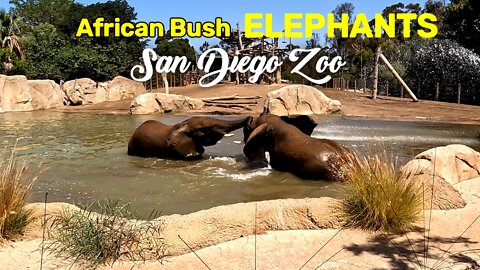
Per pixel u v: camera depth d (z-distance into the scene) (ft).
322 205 18.75
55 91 99.19
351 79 165.27
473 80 95.96
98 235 15.76
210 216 17.57
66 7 229.25
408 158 34.47
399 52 149.07
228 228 17.44
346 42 196.24
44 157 35.65
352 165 21.03
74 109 93.40
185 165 31.83
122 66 148.66
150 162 33.04
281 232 17.76
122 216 17.67
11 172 19.11
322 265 14.90
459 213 19.63
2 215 16.76
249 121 32.58
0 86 87.30
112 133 52.70
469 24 98.58
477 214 19.49
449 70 101.09
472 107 83.10
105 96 110.32
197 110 82.79
